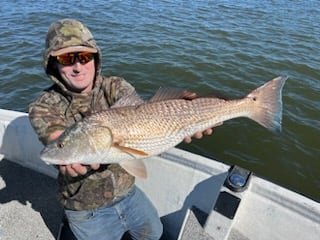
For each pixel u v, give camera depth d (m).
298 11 4.79
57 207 1.24
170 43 3.42
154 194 1.15
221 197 0.95
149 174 1.14
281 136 2.13
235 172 0.98
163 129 0.85
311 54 3.29
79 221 0.95
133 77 2.78
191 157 1.07
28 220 1.18
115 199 0.97
